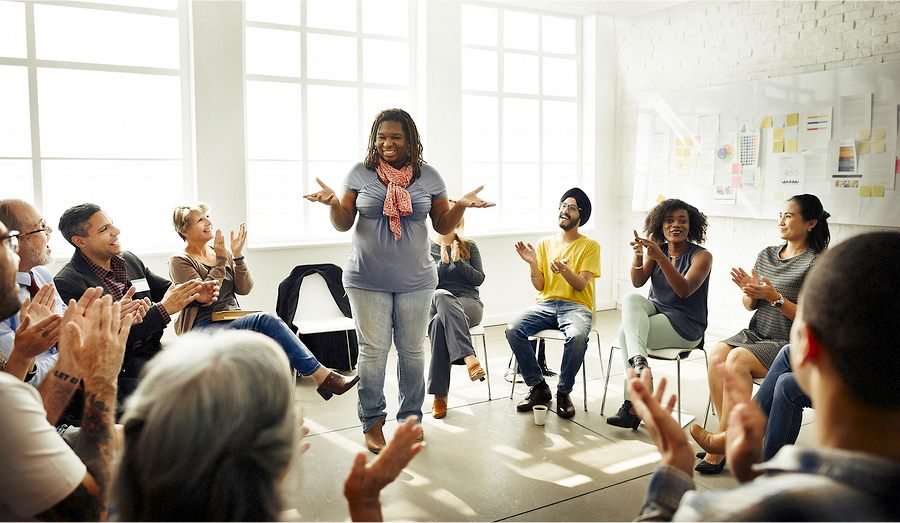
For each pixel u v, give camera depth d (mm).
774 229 5559
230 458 971
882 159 4785
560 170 6973
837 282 812
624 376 4730
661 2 6309
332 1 5691
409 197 3326
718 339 5934
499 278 6477
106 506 1366
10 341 2451
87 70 4852
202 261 3793
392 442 1149
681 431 1150
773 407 2830
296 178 5645
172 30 5074
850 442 808
